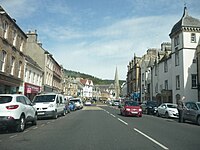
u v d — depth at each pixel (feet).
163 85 147.02
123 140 35.45
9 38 89.30
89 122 62.49
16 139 35.94
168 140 35.73
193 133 43.88
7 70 88.12
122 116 87.97
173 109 86.22
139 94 218.59
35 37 152.35
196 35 119.03
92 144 32.24
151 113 109.60
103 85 585.63
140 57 246.06
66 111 100.63
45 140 35.17
